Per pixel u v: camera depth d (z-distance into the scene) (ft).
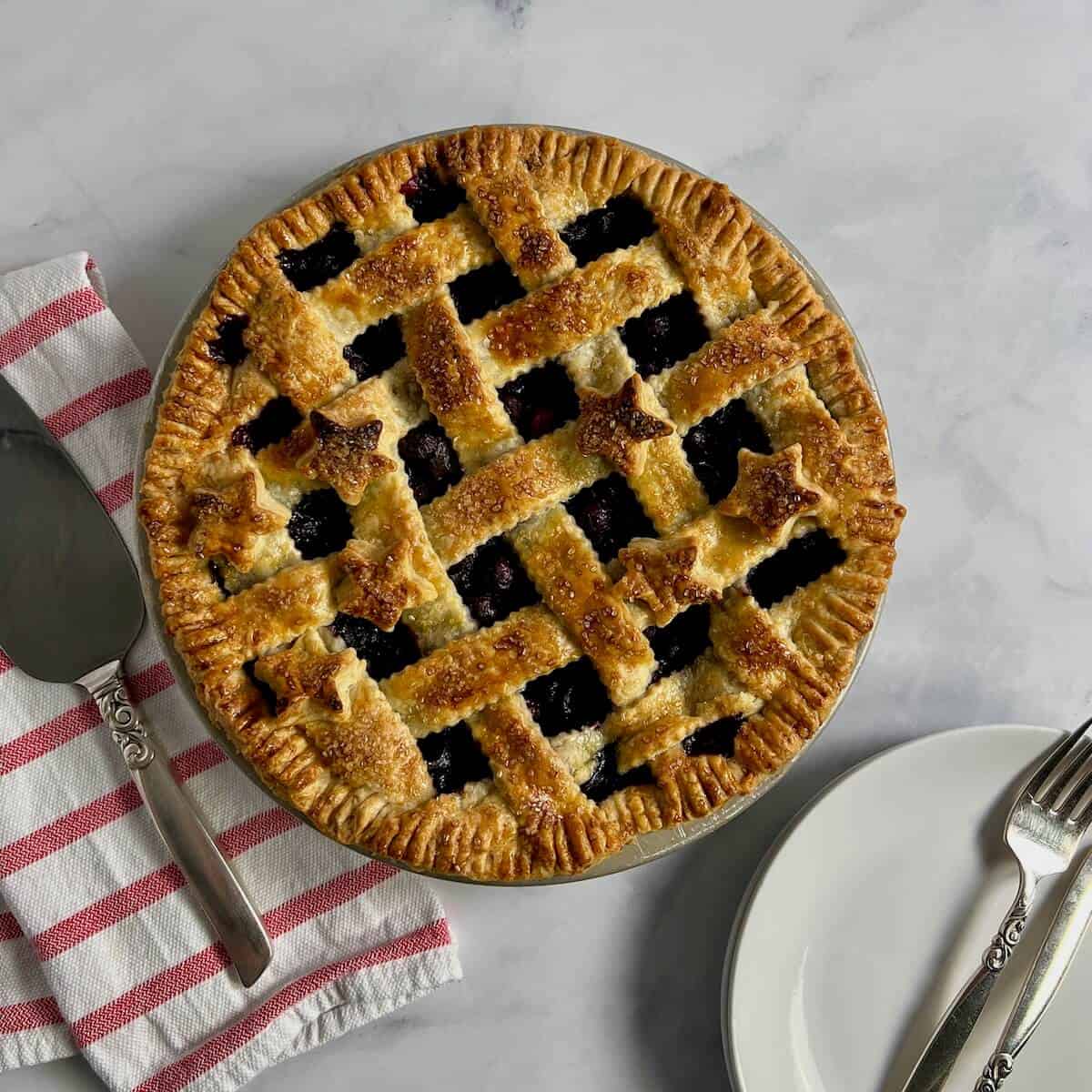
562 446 1.92
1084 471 2.21
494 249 1.95
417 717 1.90
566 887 2.14
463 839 1.90
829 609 1.96
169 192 2.13
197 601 1.89
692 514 1.94
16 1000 2.04
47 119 2.12
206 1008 2.04
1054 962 2.07
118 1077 2.02
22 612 2.03
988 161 2.20
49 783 2.03
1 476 2.04
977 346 2.20
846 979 2.09
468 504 1.90
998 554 2.20
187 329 1.94
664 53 2.17
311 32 2.13
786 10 2.18
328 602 1.89
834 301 2.02
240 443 1.91
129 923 2.03
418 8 2.14
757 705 1.95
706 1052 2.13
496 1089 2.12
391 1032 2.12
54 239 2.12
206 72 2.13
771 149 2.18
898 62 2.19
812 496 1.89
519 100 2.15
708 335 1.97
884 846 2.09
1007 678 2.19
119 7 2.12
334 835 1.91
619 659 1.90
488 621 1.92
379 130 2.14
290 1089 2.10
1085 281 2.21
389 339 1.95
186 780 2.06
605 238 1.97
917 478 2.20
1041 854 2.07
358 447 1.85
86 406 2.05
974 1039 2.10
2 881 2.01
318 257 1.94
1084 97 2.20
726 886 2.15
